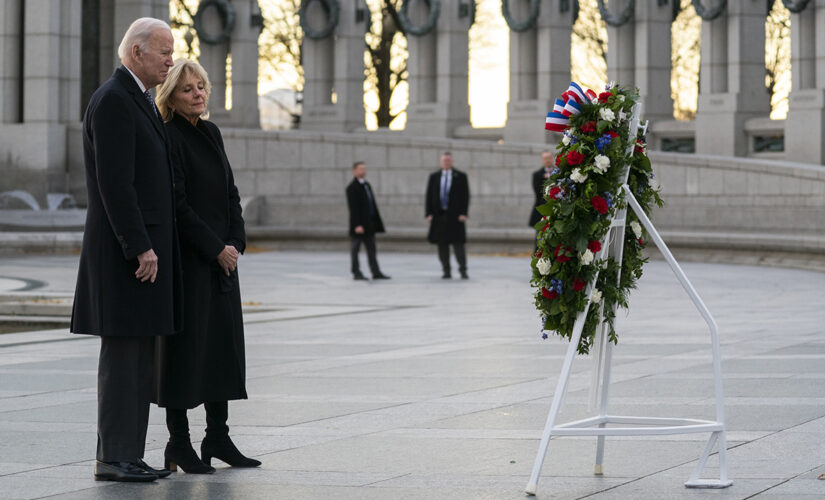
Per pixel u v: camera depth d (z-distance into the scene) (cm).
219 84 4603
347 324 1565
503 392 974
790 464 695
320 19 4341
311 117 4353
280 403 930
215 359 713
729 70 3634
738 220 3053
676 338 1349
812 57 3459
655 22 3856
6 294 1836
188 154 715
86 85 4188
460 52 4131
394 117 5553
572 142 664
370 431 814
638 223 687
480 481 667
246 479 683
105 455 685
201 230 705
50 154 3806
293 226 3672
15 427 840
